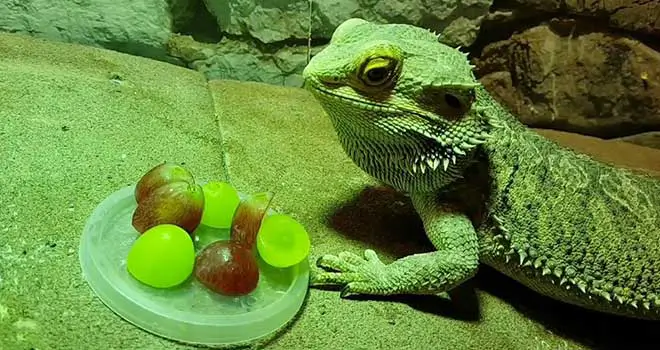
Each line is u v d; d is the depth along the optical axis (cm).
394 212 27
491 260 23
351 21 23
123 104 29
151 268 18
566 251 22
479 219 22
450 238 22
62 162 24
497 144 22
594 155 36
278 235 20
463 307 23
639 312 23
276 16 36
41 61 31
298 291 20
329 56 20
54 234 20
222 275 19
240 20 37
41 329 17
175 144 27
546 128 40
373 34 21
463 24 37
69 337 17
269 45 37
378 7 36
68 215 21
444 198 22
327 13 36
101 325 17
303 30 37
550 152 23
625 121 38
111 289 18
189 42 38
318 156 30
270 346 19
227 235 22
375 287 21
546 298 25
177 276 19
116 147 26
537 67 38
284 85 39
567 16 36
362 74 20
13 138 24
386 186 29
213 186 22
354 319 21
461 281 22
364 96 20
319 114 34
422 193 23
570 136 39
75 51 34
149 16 37
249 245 20
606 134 39
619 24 35
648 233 23
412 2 36
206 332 18
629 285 22
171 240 18
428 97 20
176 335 18
